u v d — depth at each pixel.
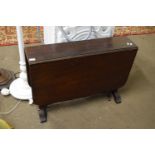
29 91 1.91
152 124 1.85
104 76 1.78
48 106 1.92
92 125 1.81
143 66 2.45
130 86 2.19
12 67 2.24
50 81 1.61
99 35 2.02
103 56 1.63
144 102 2.04
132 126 1.83
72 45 1.67
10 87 1.98
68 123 1.81
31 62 1.47
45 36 1.99
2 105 1.89
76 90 1.77
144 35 3.01
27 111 1.86
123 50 1.68
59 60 1.51
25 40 2.62
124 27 2.92
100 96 2.05
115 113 1.92
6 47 2.53
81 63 1.60
